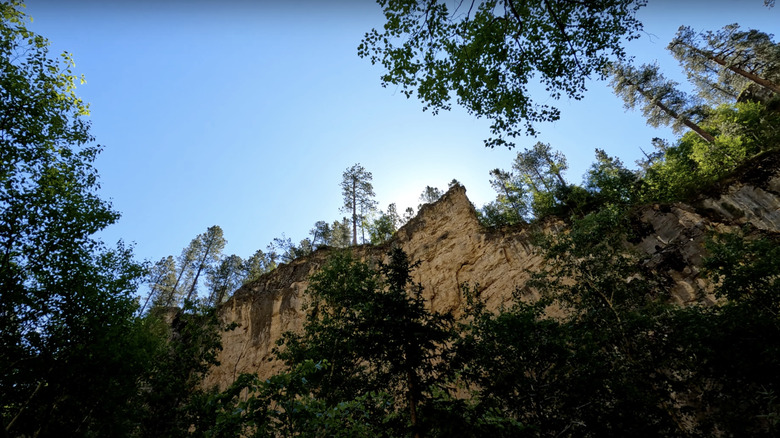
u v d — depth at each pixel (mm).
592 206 31141
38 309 12781
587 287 15320
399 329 9594
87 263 14602
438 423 7855
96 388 14336
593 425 9469
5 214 11789
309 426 5887
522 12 8805
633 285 14961
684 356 11406
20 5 12078
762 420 9898
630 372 11141
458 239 29328
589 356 10906
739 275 11805
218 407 5469
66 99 13695
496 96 9859
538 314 13289
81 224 13867
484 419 8141
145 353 16125
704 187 25062
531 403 10109
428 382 9312
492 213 42406
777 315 10727
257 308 33312
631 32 8852
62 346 13367
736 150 28281
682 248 19922
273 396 5512
